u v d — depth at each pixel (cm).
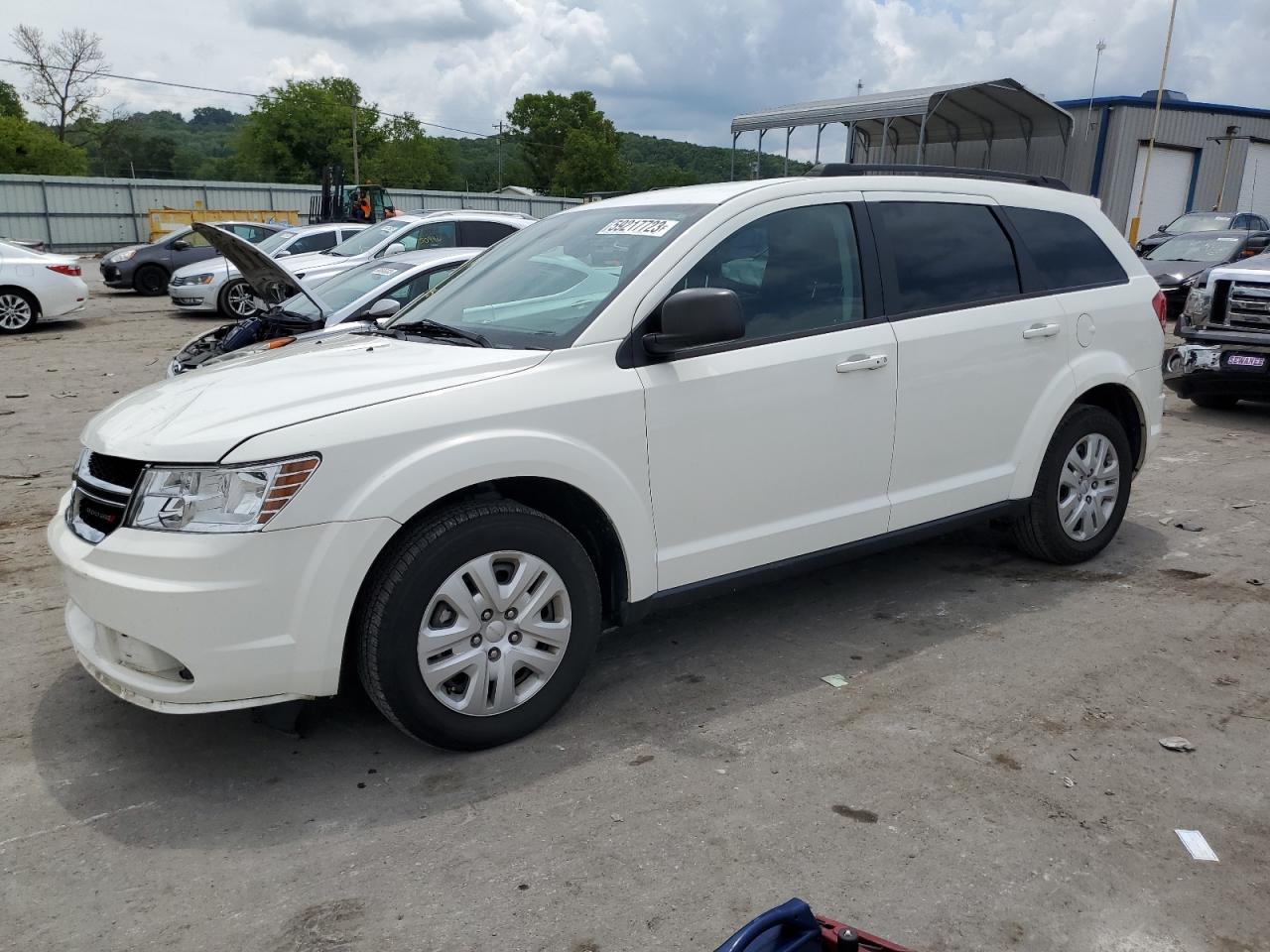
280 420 300
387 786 319
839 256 411
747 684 386
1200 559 521
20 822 302
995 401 452
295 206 4906
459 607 320
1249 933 250
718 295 337
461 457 314
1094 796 307
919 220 440
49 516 624
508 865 278
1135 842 285
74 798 315
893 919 254
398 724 321
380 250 1198
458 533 316
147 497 296
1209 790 311
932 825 293
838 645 422
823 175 425
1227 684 381
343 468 299
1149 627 435
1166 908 258
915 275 432
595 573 353
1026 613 452
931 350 425
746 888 267
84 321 1739
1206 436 834
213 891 270
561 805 306
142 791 318
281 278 693
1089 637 425
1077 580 493
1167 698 370
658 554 365
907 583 493
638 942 247
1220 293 880
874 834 289
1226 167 3422
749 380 375
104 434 325
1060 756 331
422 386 324
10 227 4191
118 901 266
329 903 264
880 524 424
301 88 7856
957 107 2086
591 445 341
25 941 252
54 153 6844
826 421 398
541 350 348
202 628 288
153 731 356
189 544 289
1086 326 485
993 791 310
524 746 342
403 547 312
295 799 312
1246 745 337
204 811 307
